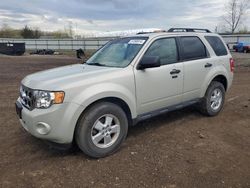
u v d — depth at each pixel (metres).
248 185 3.68
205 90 6.11
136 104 4.82
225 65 6.55
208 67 6.09
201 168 4.09
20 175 3.95
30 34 86.62
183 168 4.09
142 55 4.93
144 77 4.86
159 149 4.72
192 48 5.88
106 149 4.43
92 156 4.34
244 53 40.59
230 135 5.38
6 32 93.62
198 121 6.13
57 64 23.66
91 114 4.22
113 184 3.71
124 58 5.04
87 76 4.37
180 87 5.52
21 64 23.34
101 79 4.38
